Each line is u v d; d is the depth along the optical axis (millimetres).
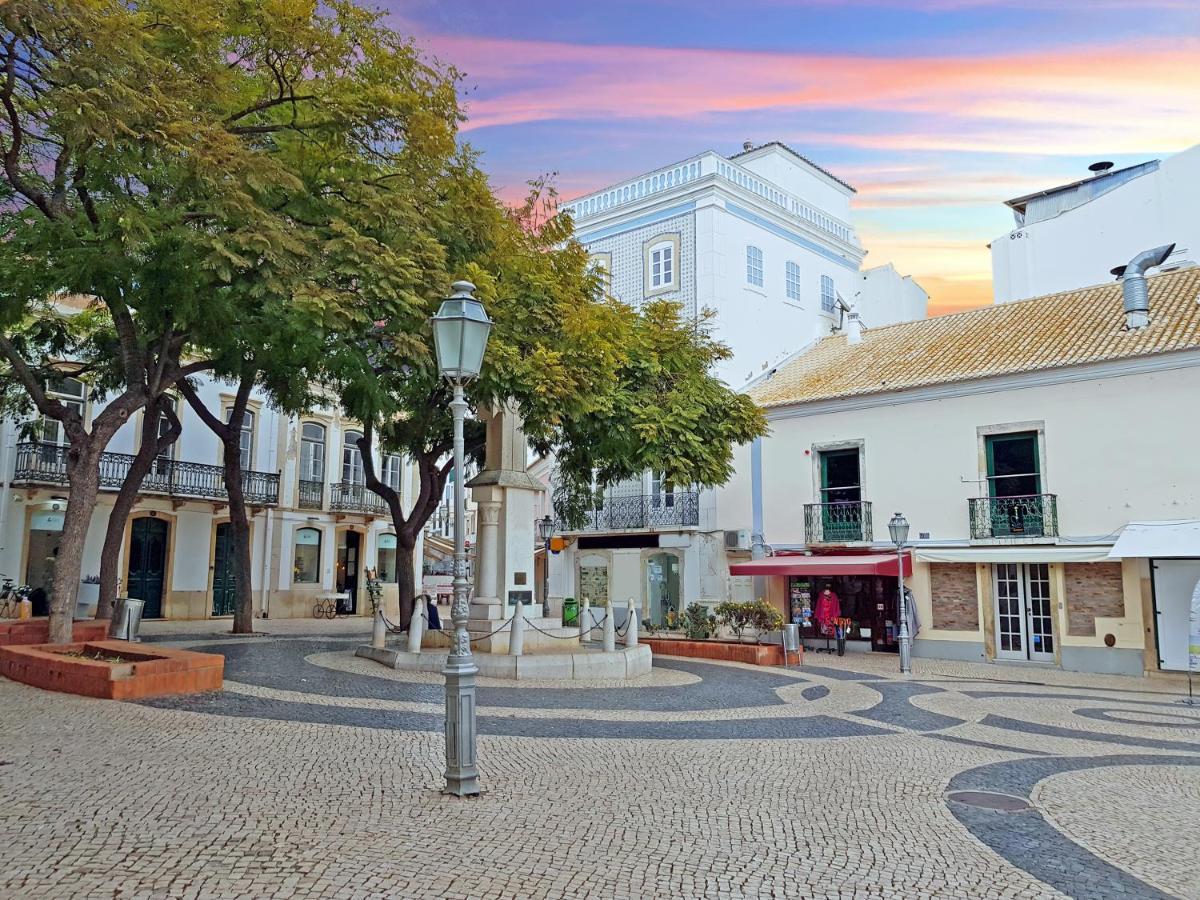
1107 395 17703
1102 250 24641
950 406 19844
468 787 6027
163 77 9914
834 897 4457
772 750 8266
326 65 11172
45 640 12445
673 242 25969
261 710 9016
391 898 4125
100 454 12203
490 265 13531
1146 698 13461
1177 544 15859
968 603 19156
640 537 25406
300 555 27734
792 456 22438
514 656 12570
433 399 14852
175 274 10469
